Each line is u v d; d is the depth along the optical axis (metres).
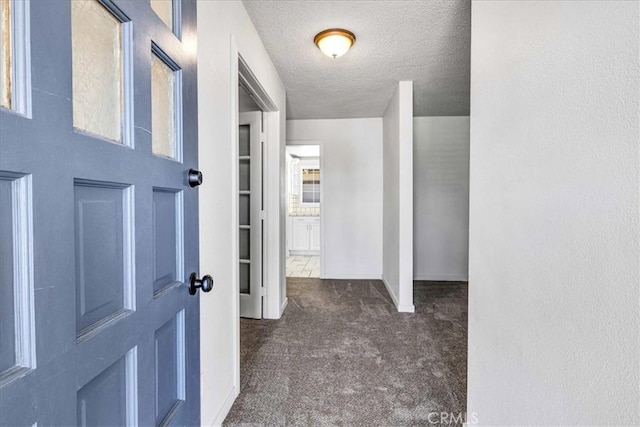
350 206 4.80
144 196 0.79
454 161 4.70
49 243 0.52
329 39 2.24
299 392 1.91
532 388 0.93
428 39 2.37
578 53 0.73
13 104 0.48
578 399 0.73
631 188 0.59
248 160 3.26
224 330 1.69
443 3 1.94
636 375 0.59
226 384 1.72
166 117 0.94
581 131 0.72
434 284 4.49
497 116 1.15
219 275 1.63
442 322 3.03
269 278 3.17
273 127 3.16
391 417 1.69
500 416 1.14
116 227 0.70
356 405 1.79
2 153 0.45
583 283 0.72
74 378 0.58
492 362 1.21
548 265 0.85
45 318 0.52
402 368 2.18
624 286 0.61
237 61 1.85
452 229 4.73
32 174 0.50
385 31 2.26
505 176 1.09
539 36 0.88
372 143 4.73
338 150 4.79
